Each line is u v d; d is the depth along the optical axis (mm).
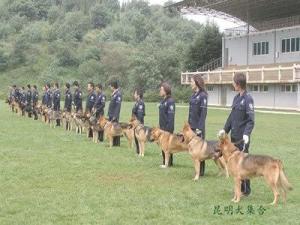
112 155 14867
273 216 7984
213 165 13219
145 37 112250
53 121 25062
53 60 93188
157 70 73562
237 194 8992
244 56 57688
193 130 11477
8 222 7562
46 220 7652
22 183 10422
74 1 141875
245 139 9227
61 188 9953
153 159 14133
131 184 10477
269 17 61438
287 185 8672
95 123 18219
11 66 92562
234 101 9680
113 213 8055
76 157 14398
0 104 50219
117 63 87062
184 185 10422
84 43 103438
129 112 37250
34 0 128750
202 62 70562
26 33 103000
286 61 51312
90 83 19922
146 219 7773
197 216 7973
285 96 47281
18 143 17766
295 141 19594
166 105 12758
